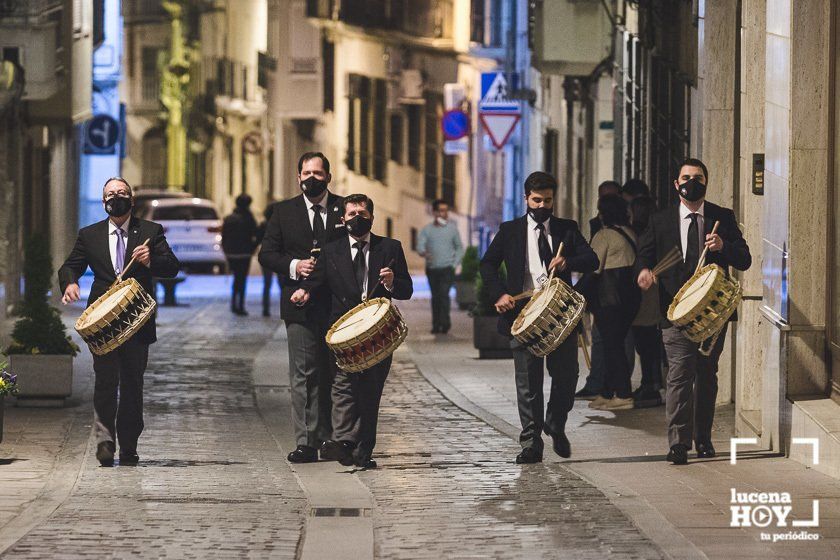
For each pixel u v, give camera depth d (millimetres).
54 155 44344
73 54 41344
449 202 64312
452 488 14883
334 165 78438
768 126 17234
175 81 110438
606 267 20812
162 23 114125
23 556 11664
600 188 21578
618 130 34656
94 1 48156
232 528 12836
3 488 14844
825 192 16188
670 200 27312
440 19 64625
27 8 35812
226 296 45469
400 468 16312
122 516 13312
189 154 109062
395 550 12047
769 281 17109
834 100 16156
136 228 16312
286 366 27078
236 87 98875
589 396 22188
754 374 18328
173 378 24984
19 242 37312
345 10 76625
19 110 37094
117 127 51219
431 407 21766
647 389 21219
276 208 16594
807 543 12133
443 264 33219
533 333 15852
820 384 16359
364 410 16281
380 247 16328
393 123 70188
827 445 15148
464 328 34750
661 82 28641
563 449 16656
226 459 17078
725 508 13547
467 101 59750
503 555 11805
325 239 16438
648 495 14234
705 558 11570
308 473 15961
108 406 16344
